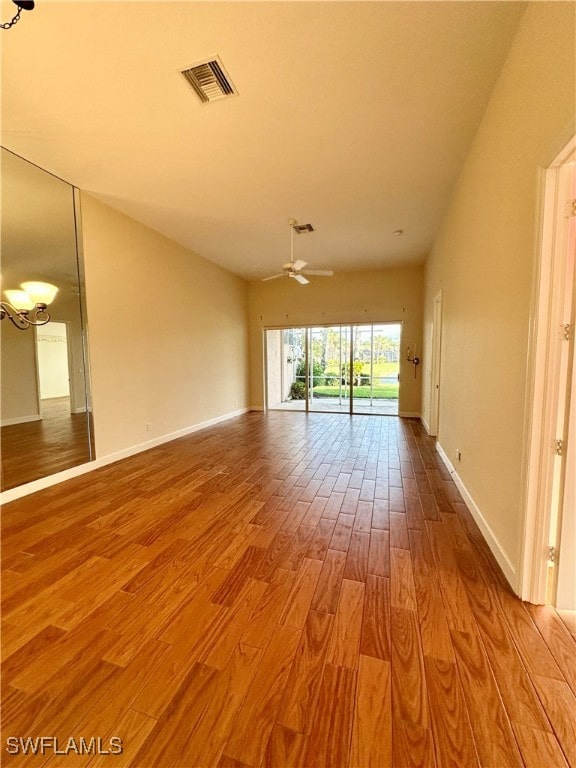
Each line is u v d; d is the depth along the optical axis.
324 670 1.33
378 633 1.51
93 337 3.78
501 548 1.99
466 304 2.92
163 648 1.44
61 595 1.78
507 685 1.25
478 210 2.58
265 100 2.29
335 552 2.16
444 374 4.02
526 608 1.65
